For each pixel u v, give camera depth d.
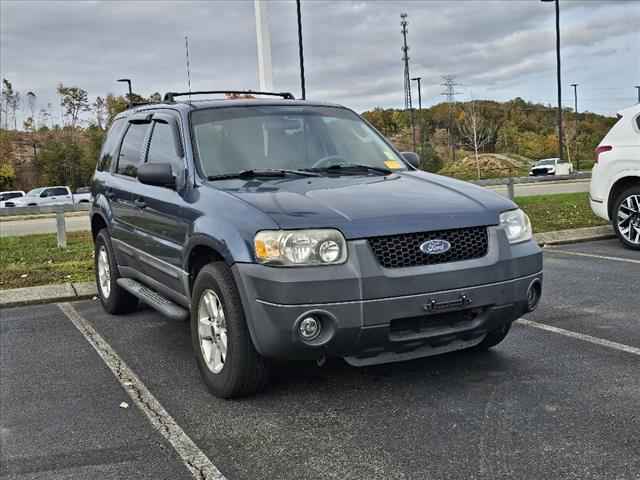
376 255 3.83
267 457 3.43
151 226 5.32
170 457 3.49
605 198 9.55
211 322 4.35
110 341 5.80
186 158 4.93
